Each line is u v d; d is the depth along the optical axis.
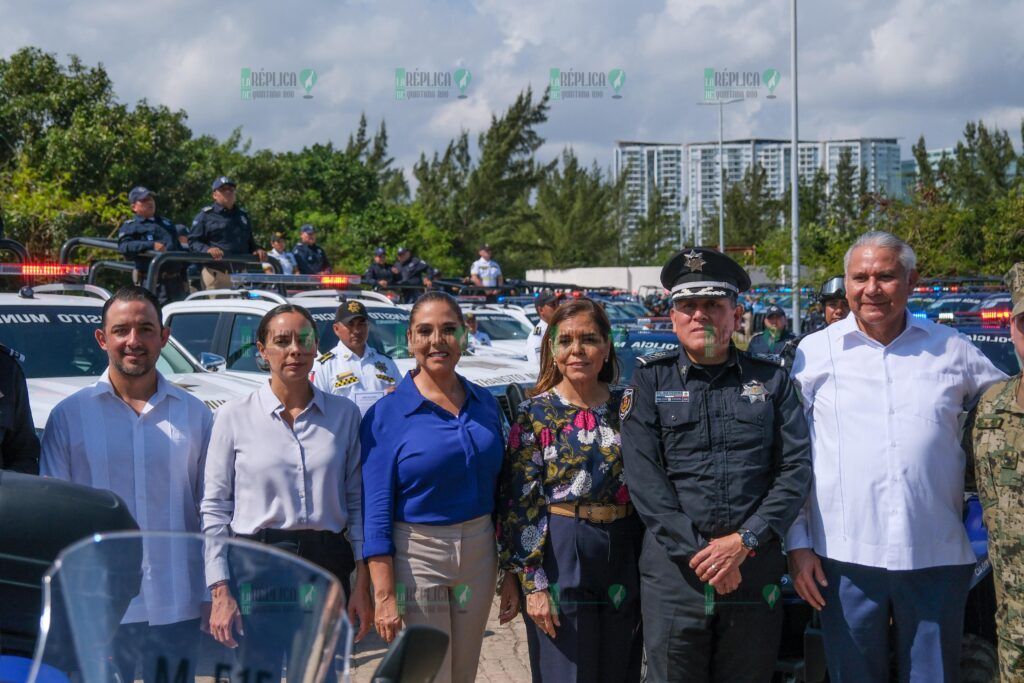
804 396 3.69
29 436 3.89
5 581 2.54
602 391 3.89
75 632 1.96
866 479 3.53
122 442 3.69
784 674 4.28
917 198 20.89
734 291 3.56
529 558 3.70
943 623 3.52
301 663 1.99
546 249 59.59
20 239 16.06
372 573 3.63
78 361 6.64
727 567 3.40
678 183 134.38
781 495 3.47
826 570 3.63
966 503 4.10
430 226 41.56
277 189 35.66
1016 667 3.26
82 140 21.25
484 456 3.73
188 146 24.89
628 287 49.06
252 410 3.73
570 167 70.56
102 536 2.04
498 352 11.52
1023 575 3.24
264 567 2.08
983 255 19.61
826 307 6.95
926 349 3.59
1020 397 3.31
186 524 3.78
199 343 8.36
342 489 3.79
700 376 3.60
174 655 2.13
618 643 3.78
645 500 3.54
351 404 3.89
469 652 3.78
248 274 9.48
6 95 22.38
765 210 81.44
